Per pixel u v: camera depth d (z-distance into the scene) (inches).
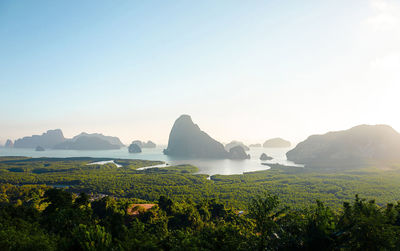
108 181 6953.7
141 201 4281.5
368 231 967.6
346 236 990.4
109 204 3097.9
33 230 1910.7
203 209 3065.9
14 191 5054.1
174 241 1232.8
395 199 4815.5
